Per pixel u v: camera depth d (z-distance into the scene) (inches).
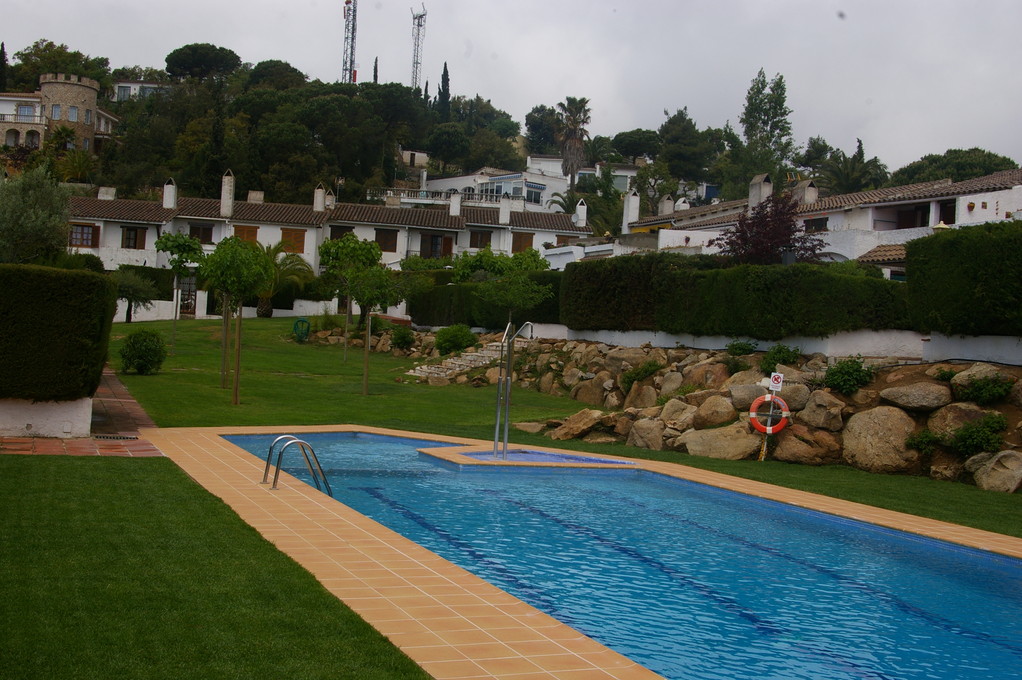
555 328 1451.8
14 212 888.9
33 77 4328.3
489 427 924.0
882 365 857.5
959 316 794.2
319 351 1604.3
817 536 510.0
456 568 353.1
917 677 292.7
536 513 537.0
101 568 305.6
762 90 3592.5
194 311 2249.0
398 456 724.7
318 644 246.7
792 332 987.9
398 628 272.2
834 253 1556.3
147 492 454.9
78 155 3321.9
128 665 220.5
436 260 2210.9
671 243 1781.5
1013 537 496.4
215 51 4692.4
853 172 3181.6
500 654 254.8
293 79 4370.1
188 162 3457.2
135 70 5201.8
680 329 1140.5
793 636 329.4
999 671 302.5
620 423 875.4
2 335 612.7
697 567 426.9
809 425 777.6
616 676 242.4
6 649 223.9
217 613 266.4
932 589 407.2
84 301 631.2
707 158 4416.8
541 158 4827.8
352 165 3597.4
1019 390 704.4
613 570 411.5
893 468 707.4
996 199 1465.3
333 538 390.6
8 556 312.0
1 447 575.5
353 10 4645.7
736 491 608.1
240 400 979.9
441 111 5634.8
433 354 1530.5
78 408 649.0
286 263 2231.8
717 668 288.0
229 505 447.8
